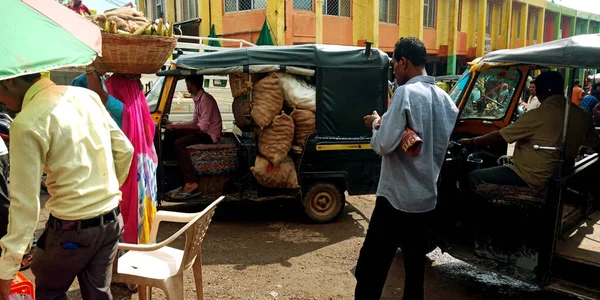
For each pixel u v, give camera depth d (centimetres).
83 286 214
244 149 513
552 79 342
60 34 201
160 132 500
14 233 178
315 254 439
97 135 210
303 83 504
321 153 511
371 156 527
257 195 519
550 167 326
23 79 192
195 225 249
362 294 277
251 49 480
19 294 243
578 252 322
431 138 256
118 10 319
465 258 354
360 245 466
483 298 357
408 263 271
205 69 471
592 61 274
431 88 262
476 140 375
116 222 217
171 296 248
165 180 531
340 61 506
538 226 317
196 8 1461
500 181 346
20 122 180
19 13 193
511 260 333
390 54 1692
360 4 1523
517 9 2386
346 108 513
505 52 332
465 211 370
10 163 180
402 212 260
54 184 196
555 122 327
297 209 598
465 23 2067
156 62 309
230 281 374
